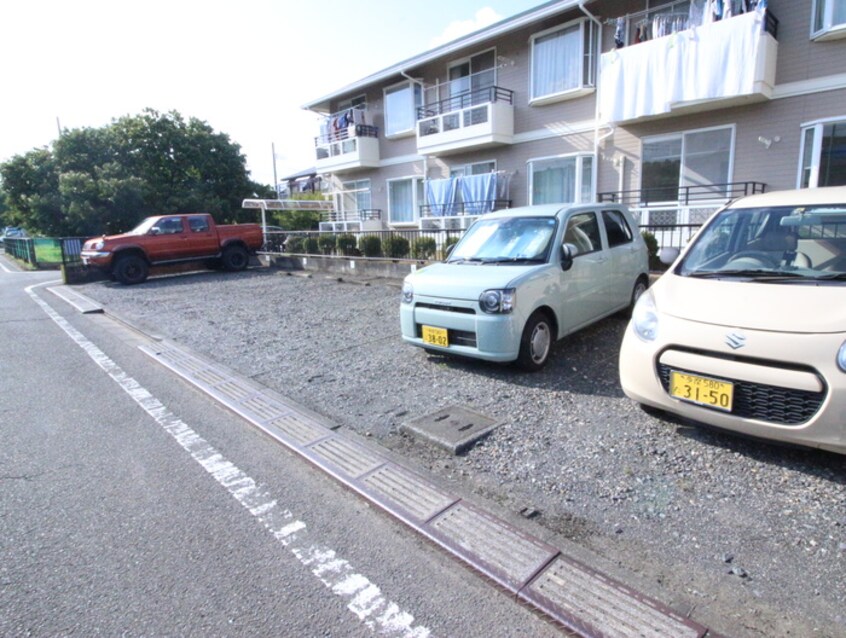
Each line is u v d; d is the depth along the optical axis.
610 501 2.66
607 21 11.02
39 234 27.14
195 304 9.62
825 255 3.26
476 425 3.61
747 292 3.09
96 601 2.09
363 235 13.88
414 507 2.67
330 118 18.98
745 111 9.54
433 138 14.60
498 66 13.66
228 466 3.24
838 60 8.53
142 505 2.81
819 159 8.83
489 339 4.44
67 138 26.00
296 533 2.53
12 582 2.21
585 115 12.02
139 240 13.29
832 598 1.95
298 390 4.58
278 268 15.76
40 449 3.53
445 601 2.05
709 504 2.59
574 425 3.57
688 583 2.06
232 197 30.42
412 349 5.79
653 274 8.54
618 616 1.91
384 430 3.66
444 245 11.85
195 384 4.83
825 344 2.52
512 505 2.66
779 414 2.67
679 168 10.55
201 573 2.25
